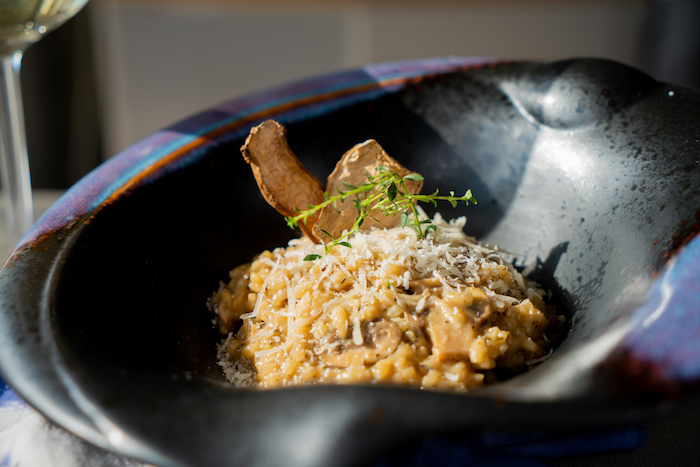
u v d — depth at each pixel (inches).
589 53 29.0
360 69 14.6
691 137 11.0
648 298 9.4
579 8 28.0
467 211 13.8
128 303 11.1
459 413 8.4
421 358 11.1
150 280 11.7
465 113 13.9
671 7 27.1
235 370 11.9
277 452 8.5
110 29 28.5
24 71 26.4
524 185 13.2
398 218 13.1
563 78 12.9
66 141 28.8
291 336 11.7
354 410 8.6
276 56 29.8
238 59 29.7
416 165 14.2
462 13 28.4
